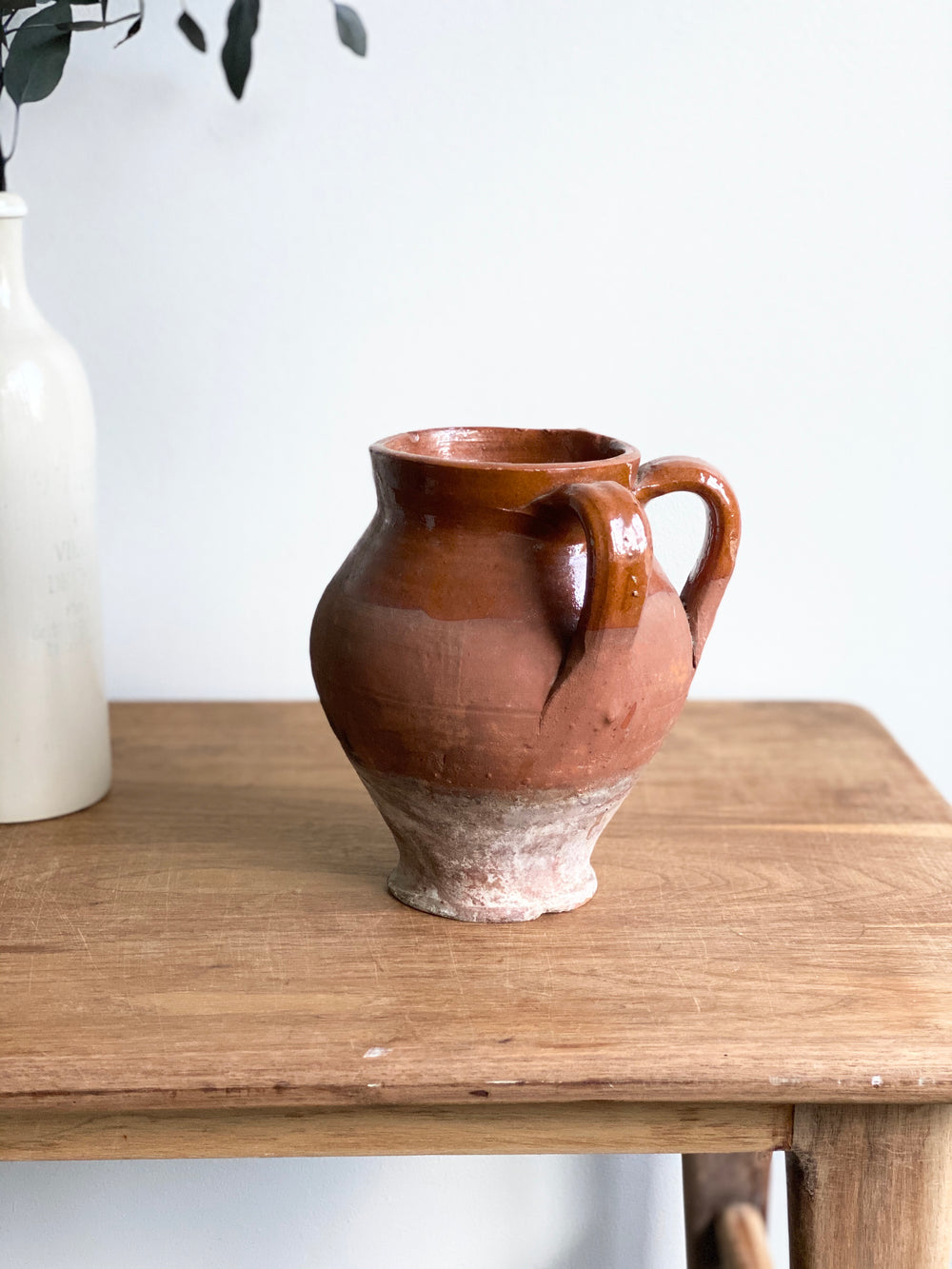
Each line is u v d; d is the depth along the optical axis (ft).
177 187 3.41
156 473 3.59
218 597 3.68
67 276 3.45
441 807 2.54
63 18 2.85
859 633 3.75
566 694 2.42
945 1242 2.44
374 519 2.66
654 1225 3.76
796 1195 2.45
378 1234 3.74
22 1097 2.29
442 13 3.33
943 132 3.42
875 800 3.15
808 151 3.43
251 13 3.00
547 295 3.50
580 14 3.34
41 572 2.91
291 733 3.50
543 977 2.51
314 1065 2.31
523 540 2.46
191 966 2.54
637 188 3.44
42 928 2.64
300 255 3.46
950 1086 2.31
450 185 3.43
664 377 3.55
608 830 3.00
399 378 3.54
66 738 3.01
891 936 2.64
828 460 3.62
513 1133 2.41
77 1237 3.71
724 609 3.73
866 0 3.34
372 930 2.64
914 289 3.51
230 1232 3.73
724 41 3.36
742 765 3.32
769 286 3.50
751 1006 2.44
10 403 2.81
